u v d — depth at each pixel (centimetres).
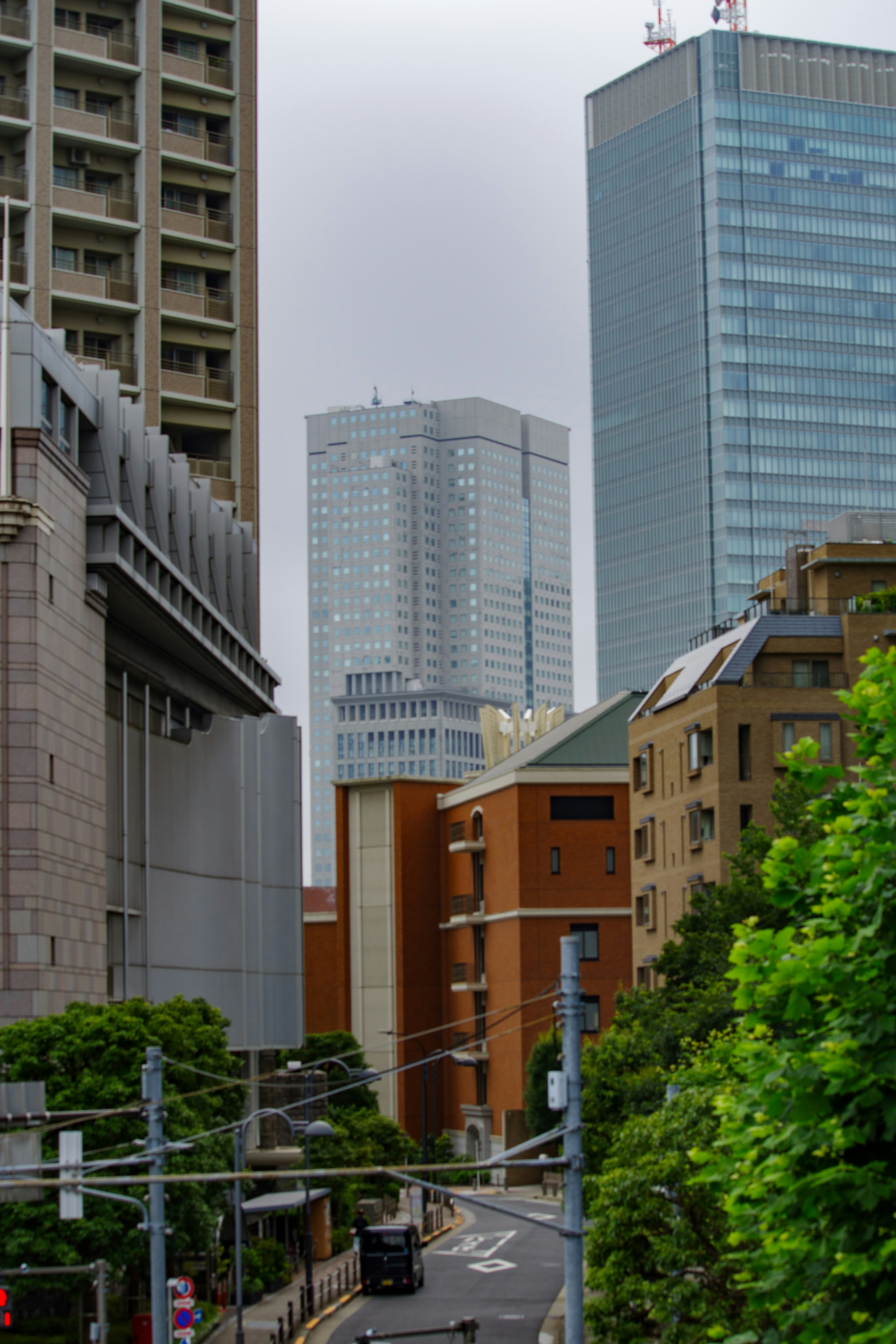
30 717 5262
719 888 6294
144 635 7050
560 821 12231
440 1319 5422
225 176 10500
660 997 6022
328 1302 6003
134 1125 4331
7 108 9762
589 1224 6981
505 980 12338
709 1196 2925
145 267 9988
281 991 8431
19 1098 3294
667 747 9250
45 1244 4091
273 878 8494
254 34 10706
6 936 5153
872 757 1862
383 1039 13612
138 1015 4909
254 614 9338
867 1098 1556
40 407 5597
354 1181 8744
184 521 7681
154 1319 3148
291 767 8650
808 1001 1664
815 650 8631
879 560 9444
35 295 9631
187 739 7744
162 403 10200
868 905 1655
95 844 5928
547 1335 5000
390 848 13788
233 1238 6538
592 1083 5553
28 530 5322
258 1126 7950
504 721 15562
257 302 10500
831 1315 1588
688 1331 2873
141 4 10231
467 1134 12812
